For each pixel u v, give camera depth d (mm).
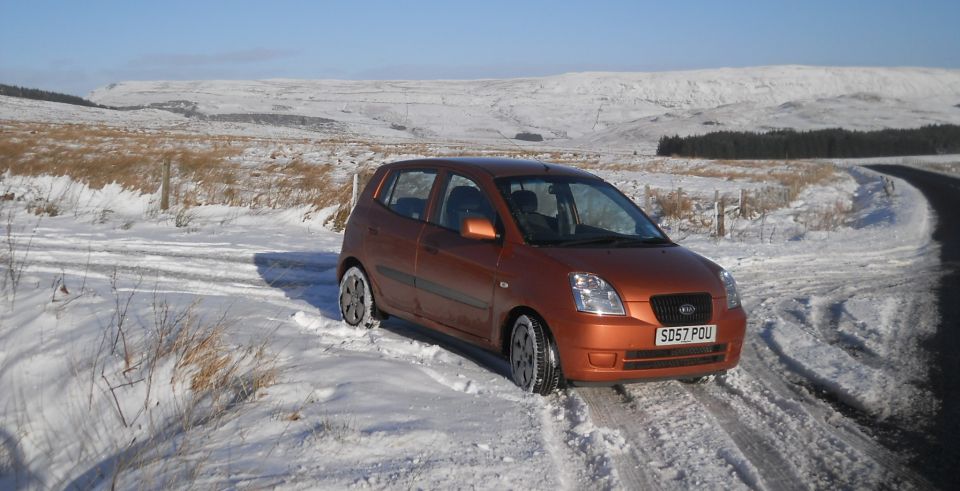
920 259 13859
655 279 5418
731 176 41781
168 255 11531
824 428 5043
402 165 7320
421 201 6805
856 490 4121
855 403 5609
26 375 5375
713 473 4262
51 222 15250
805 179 42031
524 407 5078
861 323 8281
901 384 6035
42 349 5668
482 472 3928
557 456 4359
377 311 7145
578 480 4078
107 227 14781
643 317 5238
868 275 11906
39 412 4992
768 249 14734
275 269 10812
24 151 28875
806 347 7098
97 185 21078
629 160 62594
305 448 4039
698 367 5500
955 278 11656
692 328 5363
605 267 5438
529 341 5457
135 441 4512
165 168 18188
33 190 20391
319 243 13961
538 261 5539
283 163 30125
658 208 22438
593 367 5184
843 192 38312
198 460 3920
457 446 4254
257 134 92062
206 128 95312
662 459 4465
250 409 4625
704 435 4855
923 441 4875
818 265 12891
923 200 29391
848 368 6371
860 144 118500
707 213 21703
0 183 21438
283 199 18984
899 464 4492
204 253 11883
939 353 7039
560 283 5320
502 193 6117
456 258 6121
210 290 9039
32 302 6609
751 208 23141
